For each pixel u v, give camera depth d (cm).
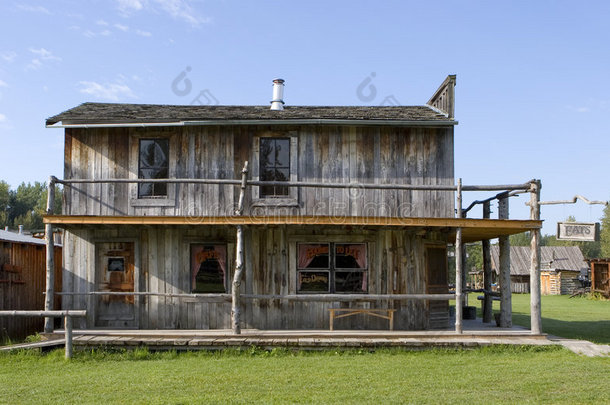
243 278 1337
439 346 1141
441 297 1207
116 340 1121
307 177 1350
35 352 1088
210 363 1008
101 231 1355
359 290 1342
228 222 1179
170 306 1327
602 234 6731
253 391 779
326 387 805
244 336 1162
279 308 1328
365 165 1353
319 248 1352
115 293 1244
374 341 1134
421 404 711
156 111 1404
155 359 1068
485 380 850
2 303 1434
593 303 2986
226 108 1509
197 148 1361
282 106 1554
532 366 965
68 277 1341
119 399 735
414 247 1355
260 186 1345
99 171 1359
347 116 1341
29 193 7806
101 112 1369
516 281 4444
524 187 1241
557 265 4388
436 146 1364
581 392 775
